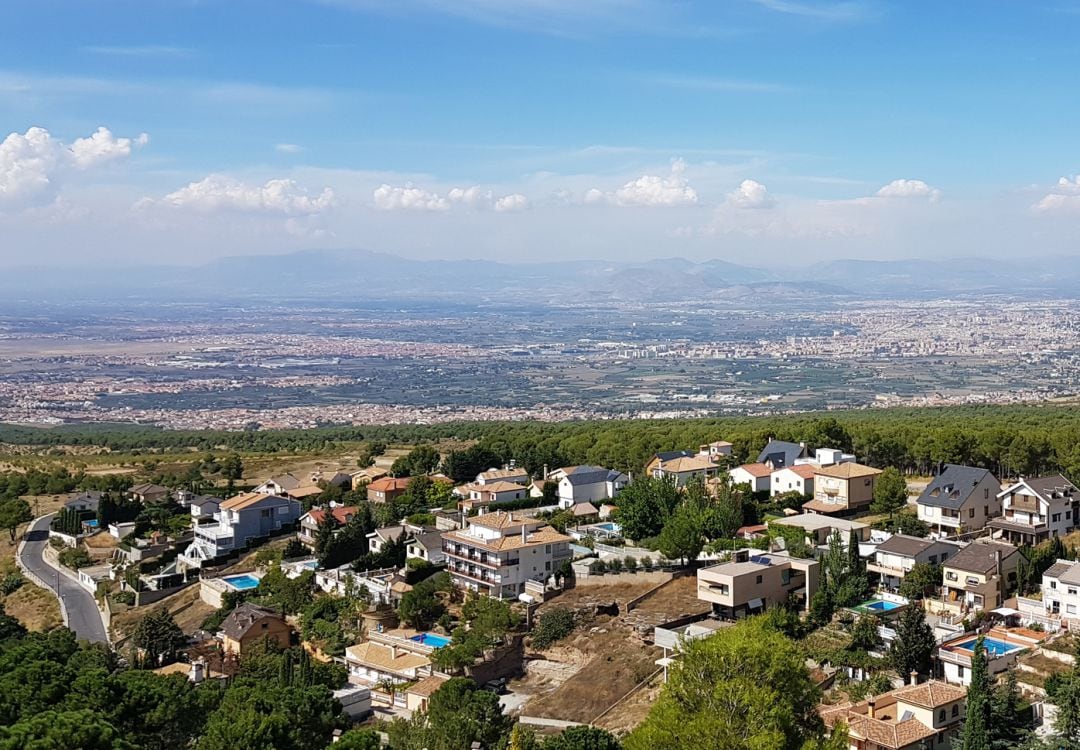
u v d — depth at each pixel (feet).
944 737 210.18
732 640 184.55
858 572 297.12
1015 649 242.99
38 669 214.07
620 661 280.31
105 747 163.12
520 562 343.26
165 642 329.52
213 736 198.70
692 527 333.21
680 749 165.37
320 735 224.53
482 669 295.89
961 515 352.69
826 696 242.58
